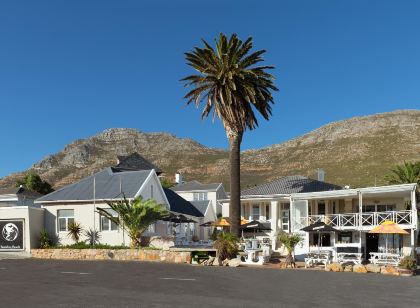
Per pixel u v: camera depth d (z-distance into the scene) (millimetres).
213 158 191500
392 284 18469
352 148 158250
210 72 34312
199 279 19281
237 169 33375
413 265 23125
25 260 29203
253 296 14867
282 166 160875
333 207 35781
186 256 27656
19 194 52281
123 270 22484
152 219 31828
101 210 32625
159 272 21734
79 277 19562
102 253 30266
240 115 33750
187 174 168750
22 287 16531
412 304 13703
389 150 146375
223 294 15211
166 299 14078
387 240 32875
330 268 24375
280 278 20125
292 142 193875
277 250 34594
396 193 31219
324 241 33719
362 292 16047
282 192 38344
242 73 33562
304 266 26984
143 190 35281
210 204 51500
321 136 187875
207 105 34812
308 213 35156
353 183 114312
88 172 181000
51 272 21562
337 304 13547
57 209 35438
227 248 27125
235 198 32938
